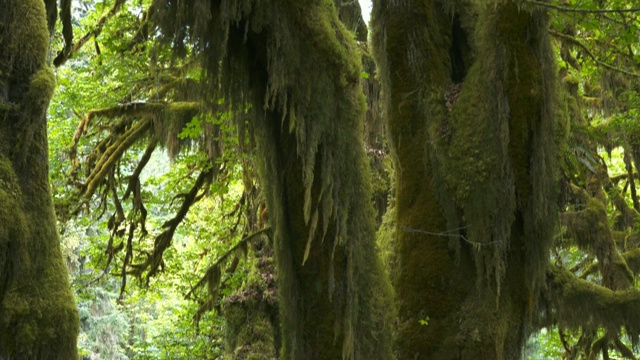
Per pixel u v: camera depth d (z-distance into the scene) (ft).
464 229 27.45
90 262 47.44
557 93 28.66
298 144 23.50
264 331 40.93
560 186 32.09
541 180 27.09
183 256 51.65
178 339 53.72
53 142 42.24
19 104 14.90
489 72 27.40
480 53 27.73
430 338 26.86
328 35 23.43
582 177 39.17
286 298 24.68
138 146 44.60
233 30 24.45
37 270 14.74
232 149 38.19
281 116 24.97
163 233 42.39
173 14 23.72
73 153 39.09
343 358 23.62
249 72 25.05
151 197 45.68
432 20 29.25
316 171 24.25
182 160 42.01
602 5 32.19
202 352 52.90
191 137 37.32
